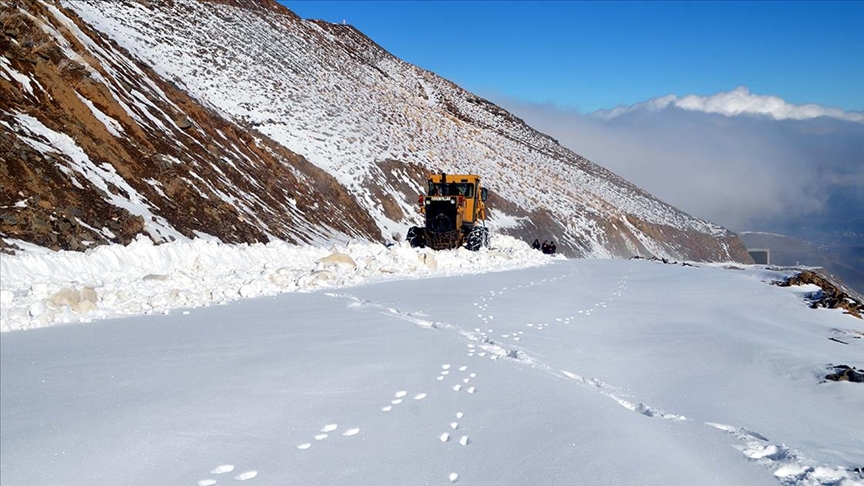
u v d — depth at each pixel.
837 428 5.91
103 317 9.08
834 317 11.91
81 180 16.48
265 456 4.26
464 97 93.56
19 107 17.06
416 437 4.66
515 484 3.89
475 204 25.64
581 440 4.64
